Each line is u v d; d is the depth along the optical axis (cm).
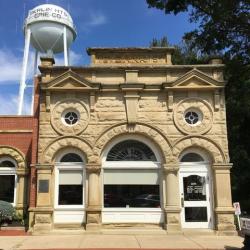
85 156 1734
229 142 2569
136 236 1597
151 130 1748
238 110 2452
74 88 1756
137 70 1798
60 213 1703
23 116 2077
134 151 1769
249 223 1187
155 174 1747
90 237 1567
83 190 1727
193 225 1695
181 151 1733
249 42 2325
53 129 1748
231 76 2425
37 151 1742
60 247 1339
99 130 1750
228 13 2159
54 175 1733
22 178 2003
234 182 2548
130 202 1725
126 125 1753
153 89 1775
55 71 1802
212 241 1480
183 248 1323
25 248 1320
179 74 1805
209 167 1744
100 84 1759
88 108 1766
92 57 1858
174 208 1677
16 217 1842
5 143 2041
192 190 1728
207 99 1780
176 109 1766
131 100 1769
